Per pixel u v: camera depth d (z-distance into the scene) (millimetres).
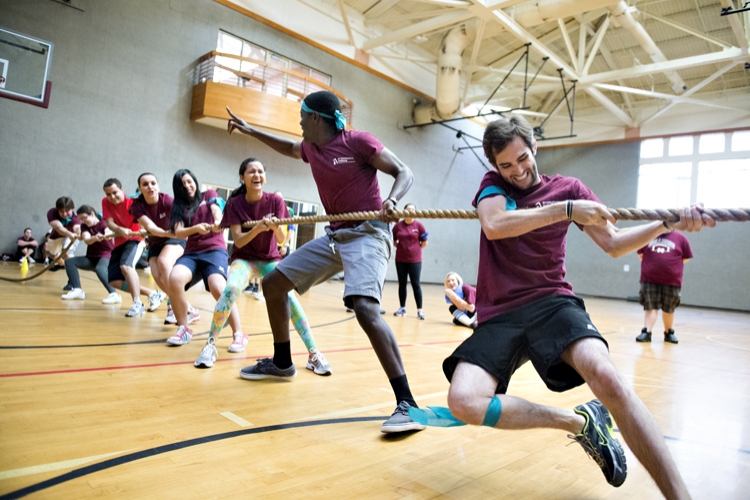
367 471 1541
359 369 3008
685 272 15203
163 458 1528
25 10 9016
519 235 1536
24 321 3762
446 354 3803
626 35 13359
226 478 1417
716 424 2314
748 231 14320
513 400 1439
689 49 13523
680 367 3902
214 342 2838
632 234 1381
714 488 1573
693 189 15172
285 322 2525
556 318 1446
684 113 15398
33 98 9008
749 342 6211
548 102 17031
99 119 9867
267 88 11766
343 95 12305
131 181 10258
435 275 16250
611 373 1267
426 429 1999
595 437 1437
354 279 2074
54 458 1476
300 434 1836
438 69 13828
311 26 12609
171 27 10641
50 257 8758
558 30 13500
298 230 13148
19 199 9141
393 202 1955
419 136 15438
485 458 1720
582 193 1559
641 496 1472
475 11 10570
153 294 4867
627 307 11891
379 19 13562
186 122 10914
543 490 1482
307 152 2336
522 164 1528
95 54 9789
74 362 2666
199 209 3334
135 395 2164
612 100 16500
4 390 2119
